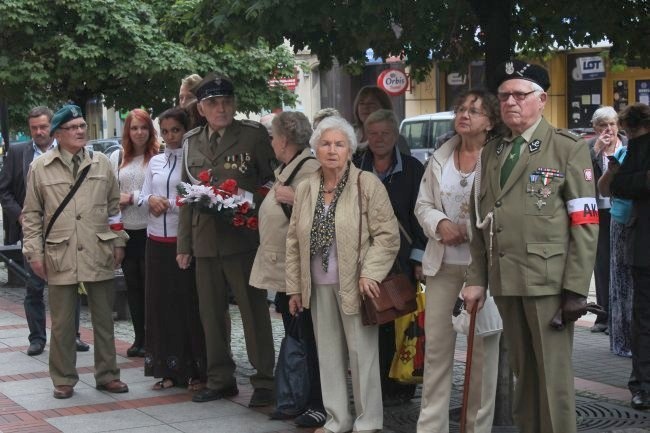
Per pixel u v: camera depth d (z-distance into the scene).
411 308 6.68
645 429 7.02
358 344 6.65
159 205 8.28
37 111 10.86
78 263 8.05
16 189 10.91
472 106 6.10
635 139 7.66
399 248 6.82
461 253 6.23
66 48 15.94
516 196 5.43
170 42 16.86
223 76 7.86
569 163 5.35
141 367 9.35
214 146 7.84
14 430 7.23
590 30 6.90
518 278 5.39
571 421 5.49
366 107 8.34
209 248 7.73
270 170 7.87
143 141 9.75
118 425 7.32
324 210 6.68
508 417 6.85
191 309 8.27
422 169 7.31
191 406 7.84
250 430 7.12
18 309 12.56
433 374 6.39
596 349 9.88
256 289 7.75
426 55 8.35
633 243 7.61
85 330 11.16
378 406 6.77
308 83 32.53
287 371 7.32
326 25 6.93
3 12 15.55
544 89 5.49
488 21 6.95
